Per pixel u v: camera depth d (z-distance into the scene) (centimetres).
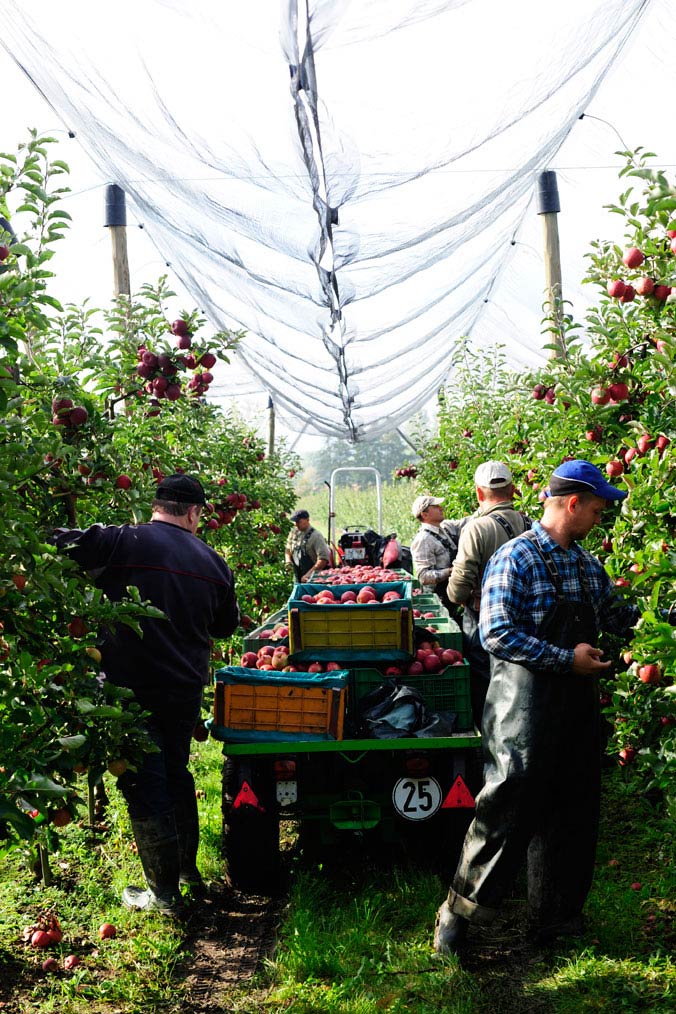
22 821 251
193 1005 347
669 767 348
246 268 509
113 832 507
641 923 392
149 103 364
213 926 415
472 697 525
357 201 407
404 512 2192
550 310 534
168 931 402
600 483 357
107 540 415
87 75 366
